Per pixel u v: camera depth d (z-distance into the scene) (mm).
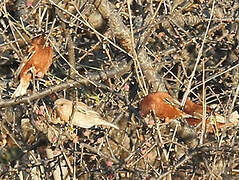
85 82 9047
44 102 9250
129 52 9305
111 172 8422
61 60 10438
